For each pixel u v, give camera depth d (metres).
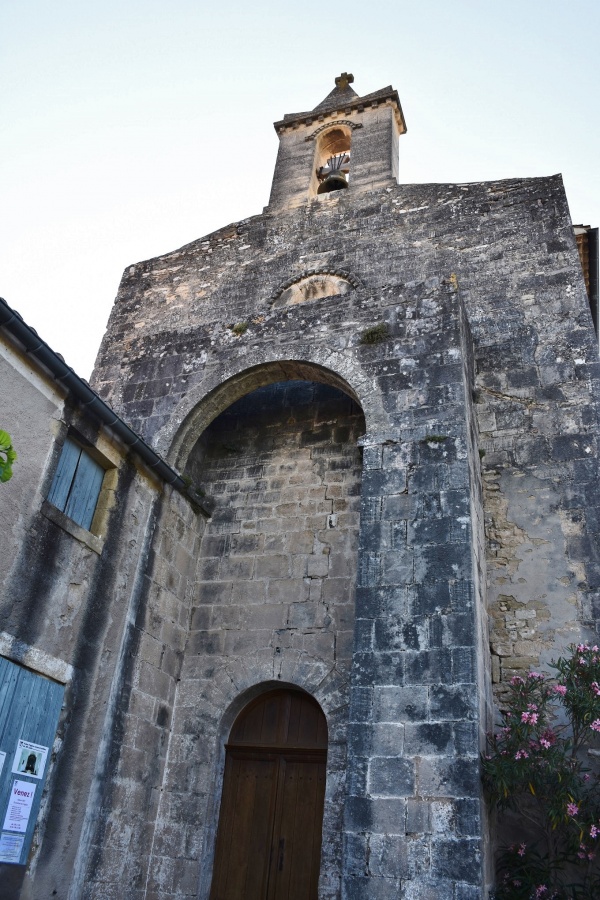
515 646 8.41
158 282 13.96
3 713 6.52
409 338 9.27
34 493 7.20
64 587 7.50
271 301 12.57
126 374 11.09
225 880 8.36
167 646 9.20
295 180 15.04
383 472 8.31
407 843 6.22
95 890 7.29
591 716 6.92
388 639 7.23
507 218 11.95
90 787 7.39
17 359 7.20
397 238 12.52
